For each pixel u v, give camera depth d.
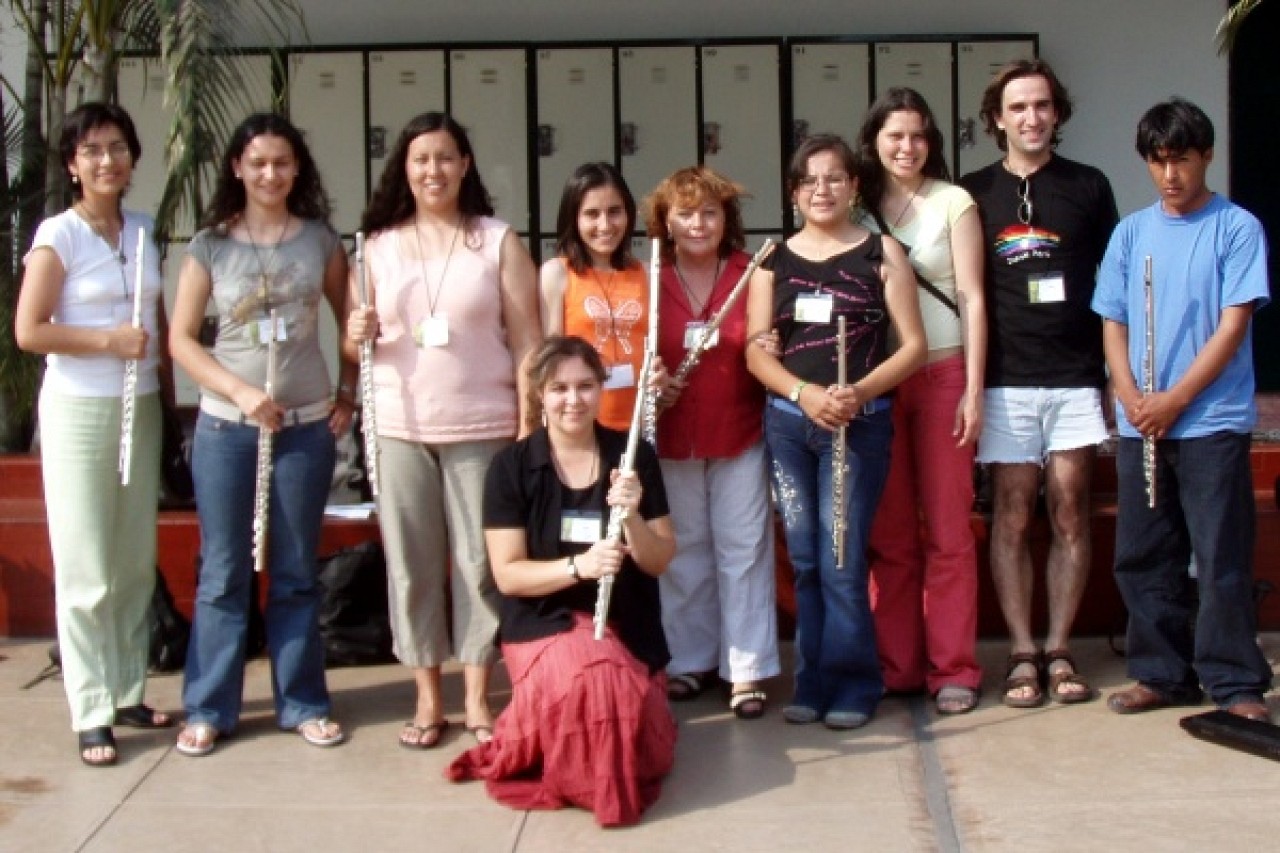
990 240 5.06
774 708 5.16
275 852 4.07
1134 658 5.07
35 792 4.52
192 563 6.00
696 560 5.21
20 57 7.31
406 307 4.71
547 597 4.40
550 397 4.41
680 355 4.99
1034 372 5.07
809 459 4.92
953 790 4.39
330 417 4.97
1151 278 4.79
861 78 7.58
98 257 4.72
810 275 4.85
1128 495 4.98
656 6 7.71
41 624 6.07
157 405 4.93
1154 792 4.32
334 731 4.86
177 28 5.25
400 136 4.77
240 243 4.74
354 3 7.71
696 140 7.67
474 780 4.54
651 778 4.41
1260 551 5.92
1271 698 5.10
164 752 4.82
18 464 6.34
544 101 7.68
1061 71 7.62
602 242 4.90
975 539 5.68
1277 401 7.86
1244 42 8.12
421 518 4.77
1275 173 8.23
